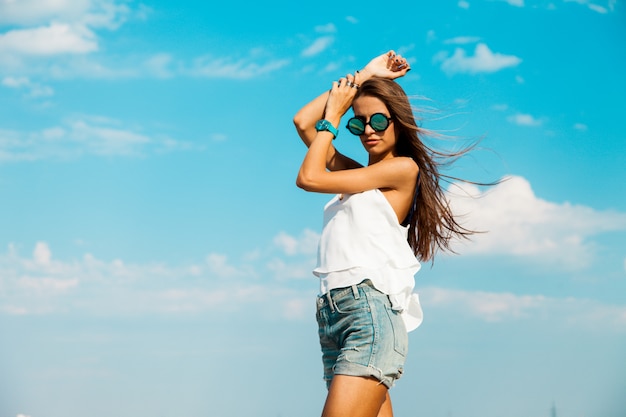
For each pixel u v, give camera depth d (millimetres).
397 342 3113
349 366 3039
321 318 3262
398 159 3322
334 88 3412
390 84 3350
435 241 3576
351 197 3285
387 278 3176
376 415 3098
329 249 3254
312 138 3521
